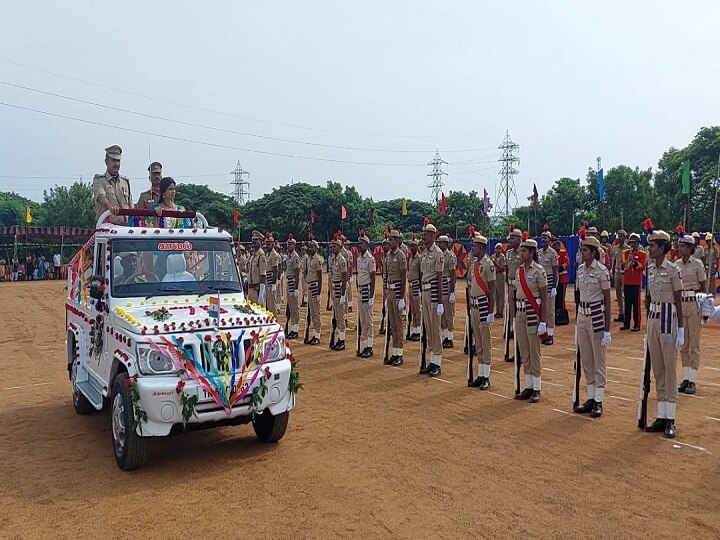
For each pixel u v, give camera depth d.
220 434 7.33
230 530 4.74
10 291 31.69
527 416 7.89
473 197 42.56
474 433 7.19
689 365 9.07
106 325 6.91
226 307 6.82
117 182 8.95
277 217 50.06
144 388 5.72
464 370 10.91
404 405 8.53
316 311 14.45
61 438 7.32
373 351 13.10
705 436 6.95
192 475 5.96
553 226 36.59
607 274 7.79
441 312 10.38
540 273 8.52
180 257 7.32
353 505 5.18
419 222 55.97
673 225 31.56
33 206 66.00
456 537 4.59
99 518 5.00
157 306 6.72
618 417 7.79
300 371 11.04
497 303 17.27
